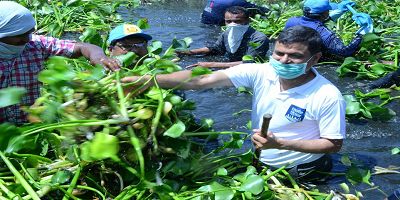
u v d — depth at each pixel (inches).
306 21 201.9
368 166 121.4
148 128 97.7
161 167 103.0
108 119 92.9
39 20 232.7
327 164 114.0
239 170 114.5
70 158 99.5
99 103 95.6
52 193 98.7
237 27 193.2
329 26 247.8
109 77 100.3
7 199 89.0
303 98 103.2
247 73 108.2
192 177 106.1
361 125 145.9
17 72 116.0
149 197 96.8
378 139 137.7
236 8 193.2
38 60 119.0
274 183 108.3
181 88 107.8
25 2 235.0
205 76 108.2
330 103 101.1
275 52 101.0
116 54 138.6
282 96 104.7
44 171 104.3
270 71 106.9
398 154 128.3
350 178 111.6
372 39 193.5
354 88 178.7
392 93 172.2
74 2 240.2
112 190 101.7
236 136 111.1
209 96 165.5
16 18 108.3
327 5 199.2
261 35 190.5
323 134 103.1
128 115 95.0
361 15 197.5
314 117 103.7
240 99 163.5
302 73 100.5
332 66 201.5
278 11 275.4
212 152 111.7
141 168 92.6
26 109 94.0
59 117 95.3
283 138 107.0
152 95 101.3
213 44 208.4
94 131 92.4
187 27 253.0
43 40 121.3
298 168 111.0
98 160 98.8
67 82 92.0
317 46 98.9
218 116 150.6
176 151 102.4
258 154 110.8
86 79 93.9
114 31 138.6
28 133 89.2
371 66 187.6
